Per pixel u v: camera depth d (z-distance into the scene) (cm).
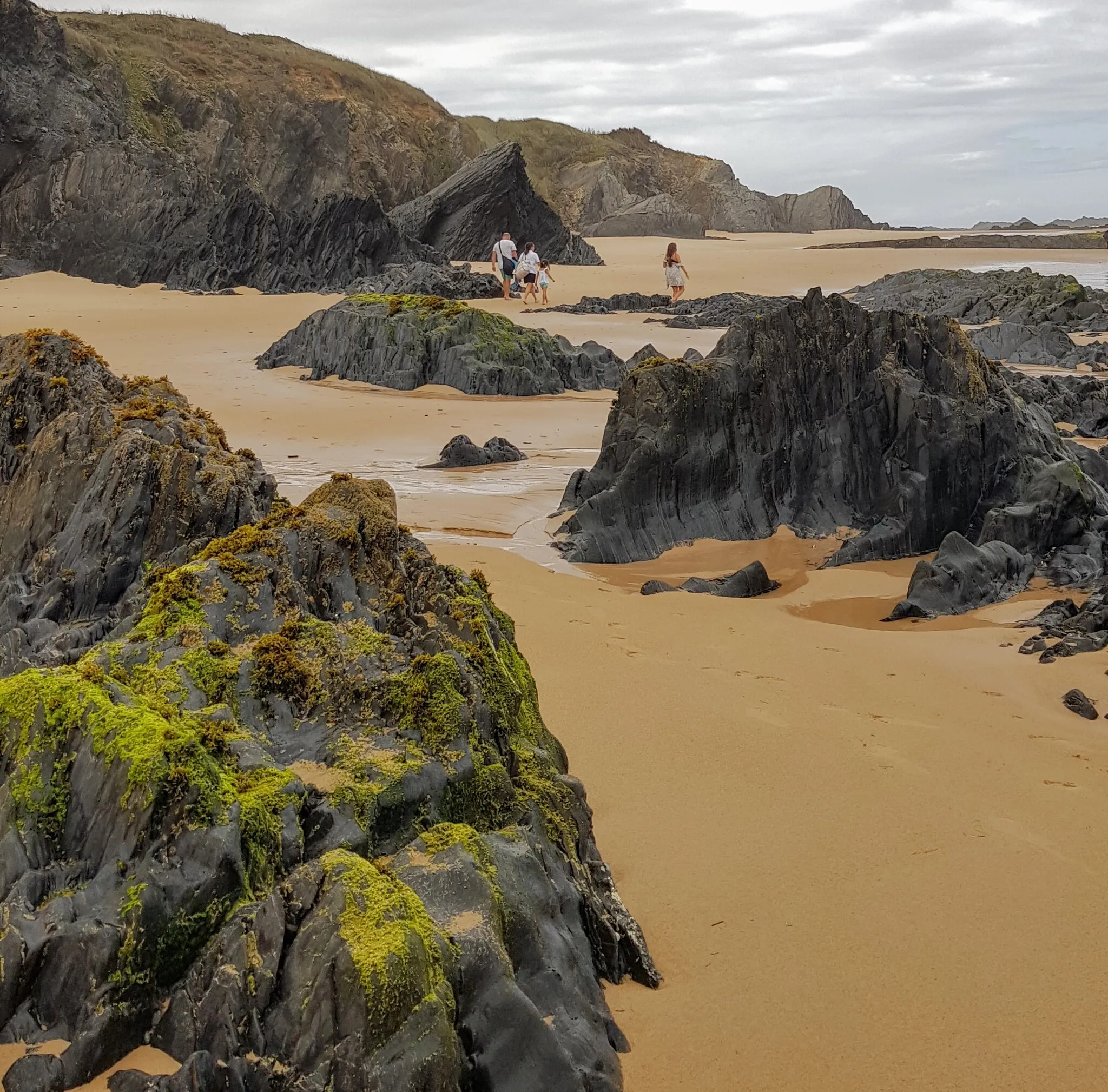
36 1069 380
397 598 589
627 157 10612
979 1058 466
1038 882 602
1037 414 1625
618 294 4338
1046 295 3772
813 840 632
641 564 1354
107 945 396
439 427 2106
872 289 4641
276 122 6925
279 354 2727
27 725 459
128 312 3697
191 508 711
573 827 542
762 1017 481
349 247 4744
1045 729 823
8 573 793
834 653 966
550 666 882
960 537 1252
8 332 3164
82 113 5000
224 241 4594
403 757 482
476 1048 403
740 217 10581
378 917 396
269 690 508
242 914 407
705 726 778
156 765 422
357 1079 371
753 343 1488
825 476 1492
